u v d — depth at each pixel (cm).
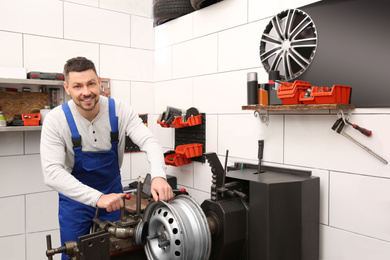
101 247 110
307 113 184
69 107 164
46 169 148
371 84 156
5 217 247
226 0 231
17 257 252
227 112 233
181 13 272
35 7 252
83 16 273
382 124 153
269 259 151
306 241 166
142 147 172
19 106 246
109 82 284
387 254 154
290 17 187
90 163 173
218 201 157
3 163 245
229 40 229
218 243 154
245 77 218
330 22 171
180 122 245
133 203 234
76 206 177
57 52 263
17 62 246
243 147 222
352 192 166
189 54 267
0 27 238
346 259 169
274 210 152
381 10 152
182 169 277
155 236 132
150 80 312
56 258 264
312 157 182
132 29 299
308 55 182
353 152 165
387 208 153
